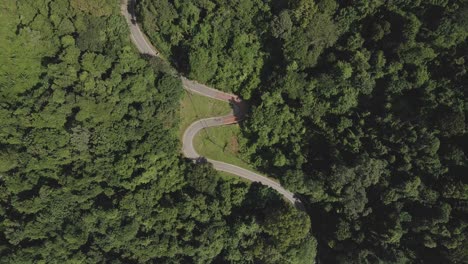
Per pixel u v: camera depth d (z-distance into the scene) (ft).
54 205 343.87
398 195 360.89
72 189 349.61
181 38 374.63
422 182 354.95
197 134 399.44
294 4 335.67
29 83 348.79
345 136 371.56
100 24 351.67
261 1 353.10
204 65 369.91
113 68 356.18
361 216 375.86
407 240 368.68
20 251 338.54
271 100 375.04
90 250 361.10
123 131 360.89
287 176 378.53
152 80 369.91
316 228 406.82
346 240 386.11
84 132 345.92
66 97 342.64
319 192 375.86
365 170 352.08
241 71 378.73
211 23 362.12
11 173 338.95
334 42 354.95
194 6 360.89
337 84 359.25
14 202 336.49
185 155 398.01
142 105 363.76
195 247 377.50
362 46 354.13
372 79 354.54
